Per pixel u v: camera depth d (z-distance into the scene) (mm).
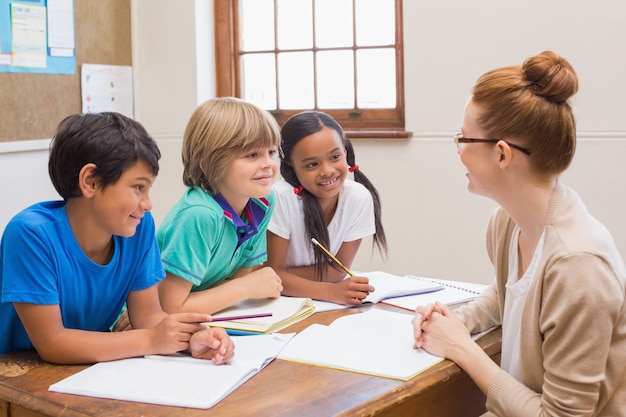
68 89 3287
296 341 1401
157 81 3602
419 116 3072
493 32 2889
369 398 1123
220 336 1285
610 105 2707
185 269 1584
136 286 1481
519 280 1298
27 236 1286
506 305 1363
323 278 1945
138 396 1113
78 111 3346
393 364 1273
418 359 1302
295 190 1898
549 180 1263
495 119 1240
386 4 3236
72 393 1150
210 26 3574
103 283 1412
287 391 1155
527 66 1240
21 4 3039
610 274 1167
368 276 1971
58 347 1289
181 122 3568
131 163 1289
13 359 1336
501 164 1253
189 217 1602
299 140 1823
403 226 3160
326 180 1843
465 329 1354
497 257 1431
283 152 1886
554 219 1243
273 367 1271
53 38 3191
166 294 1593
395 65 3240
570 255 1177
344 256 2047
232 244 1715
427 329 1369
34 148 3131
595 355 1151
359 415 1077
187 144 1678
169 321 1323
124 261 1440
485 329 1511
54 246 1312
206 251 1617
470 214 3016
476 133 1280
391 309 1670
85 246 1375
